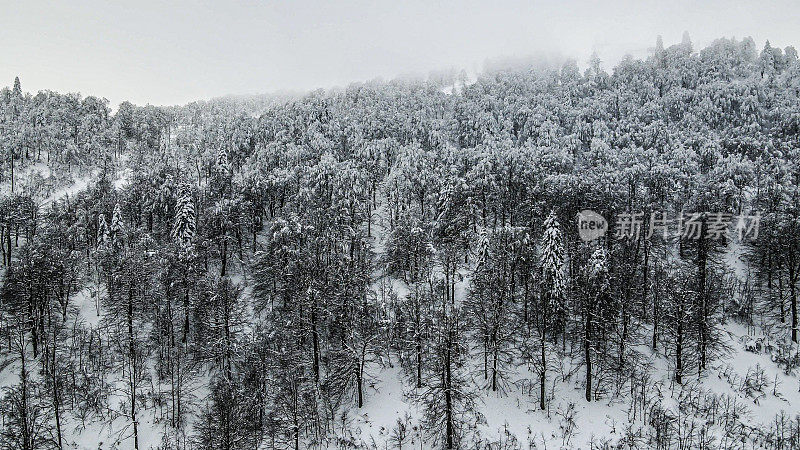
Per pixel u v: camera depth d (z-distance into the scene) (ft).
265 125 417.69
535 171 296.92
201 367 161.58
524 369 157.99
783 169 258.98
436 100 528.22
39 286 159.33
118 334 166.50
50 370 153.17
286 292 182.80
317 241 205.05
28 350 163.22
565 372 155.43
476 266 207.51
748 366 154.92
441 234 242.78
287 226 204.23
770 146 293.02
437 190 279.28
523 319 173.58
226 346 154.30
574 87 483.92
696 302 151.02
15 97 487.61
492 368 149.69
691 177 270.46
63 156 373.81
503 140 368.48
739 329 175.83
